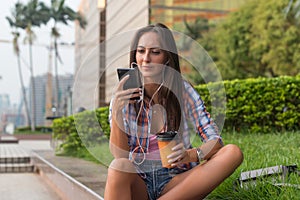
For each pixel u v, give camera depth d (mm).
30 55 35219
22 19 33844
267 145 4453
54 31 33031
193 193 1973
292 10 15859
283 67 16016
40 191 5230
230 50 17578
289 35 15797
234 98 5801
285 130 5570
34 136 25344
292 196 2064
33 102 34688
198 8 21859
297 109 5641
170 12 20281
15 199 4707
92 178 3662
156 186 2102
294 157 3289
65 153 7211
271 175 2477
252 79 5926
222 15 22688
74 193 3533
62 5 32875
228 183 2492
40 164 6691
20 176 7098
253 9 17141
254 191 2262
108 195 1938
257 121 5734
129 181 1938
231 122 5832
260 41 16500
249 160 3324
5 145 15727
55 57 33219
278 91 5660
